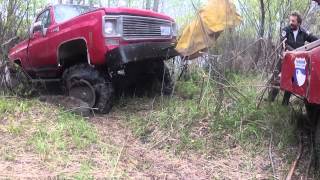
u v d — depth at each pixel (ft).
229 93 17.58
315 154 13.67
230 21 18.93
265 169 13.89
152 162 14.08
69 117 17.57
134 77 20.85
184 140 15.46
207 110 16.88
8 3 23.36
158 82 21.47
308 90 12.79
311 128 14.66
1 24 22.85
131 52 18.12
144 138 16.26
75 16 20.06
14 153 13.78
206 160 14.47
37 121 16.79
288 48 18.04
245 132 15.53
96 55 18.17
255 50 22.99
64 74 19.90
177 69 22.80
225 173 13.60
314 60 12.63
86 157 13.85
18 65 22.49
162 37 19.72
